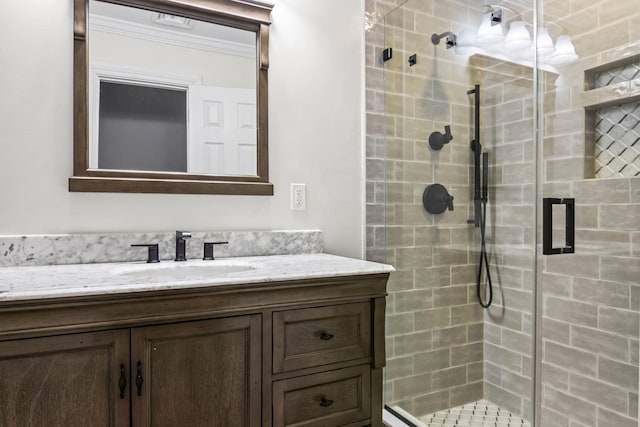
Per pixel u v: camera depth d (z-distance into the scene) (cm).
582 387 158
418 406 191
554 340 163
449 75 183
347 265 141
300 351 123
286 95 180
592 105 153
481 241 179
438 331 187
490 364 179
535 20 165
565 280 159
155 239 151
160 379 104
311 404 125
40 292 91
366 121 201
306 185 185
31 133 137
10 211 134
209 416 110
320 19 189
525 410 167
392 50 201
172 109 158
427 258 190
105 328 98
